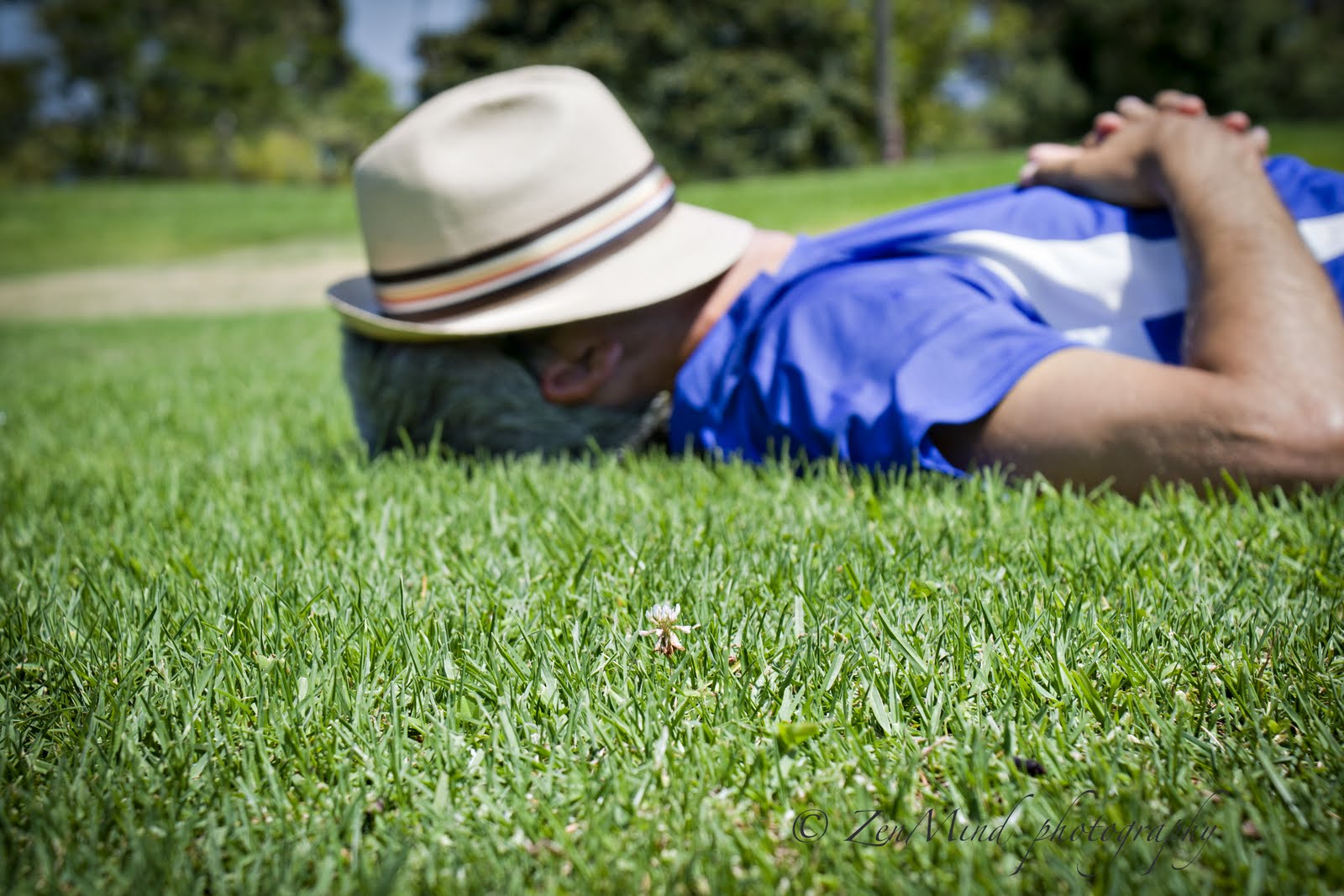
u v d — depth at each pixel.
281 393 4.43
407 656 1.48
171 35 52.06
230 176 52.97
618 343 2.36
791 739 1.21
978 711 1.31
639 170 2.35
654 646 1.49
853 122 33.41
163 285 15.97
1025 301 2.20
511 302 2.29
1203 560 1.71
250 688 1.43
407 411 2.44
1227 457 1.85
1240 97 40.66
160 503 2.44
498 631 1.58
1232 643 1.45
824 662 1.42
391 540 2.04
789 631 1.52
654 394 2.45
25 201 26.31
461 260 2.27
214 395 4.54
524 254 2.27
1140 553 1.70
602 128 2.32
